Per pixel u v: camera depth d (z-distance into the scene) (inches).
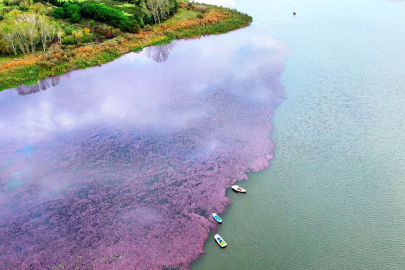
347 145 1571.1
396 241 1119.0
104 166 1492.4
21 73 2258.9
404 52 2422.5
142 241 1143.0
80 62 2452.0
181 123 1768.0
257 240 1134.4
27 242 1154.0
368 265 1046.4
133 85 2181.3
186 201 1294.3
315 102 1911.9
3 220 1240.2
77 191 1362.0
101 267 1063.0
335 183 1364.4
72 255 1105.4
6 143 1656.0
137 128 1739.7
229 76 2249.0
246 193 1325.0
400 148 1528.1
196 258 1082.7
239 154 1535.4
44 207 1291.8
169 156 1535.4
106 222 1219.2
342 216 1218.0
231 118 1796.3
